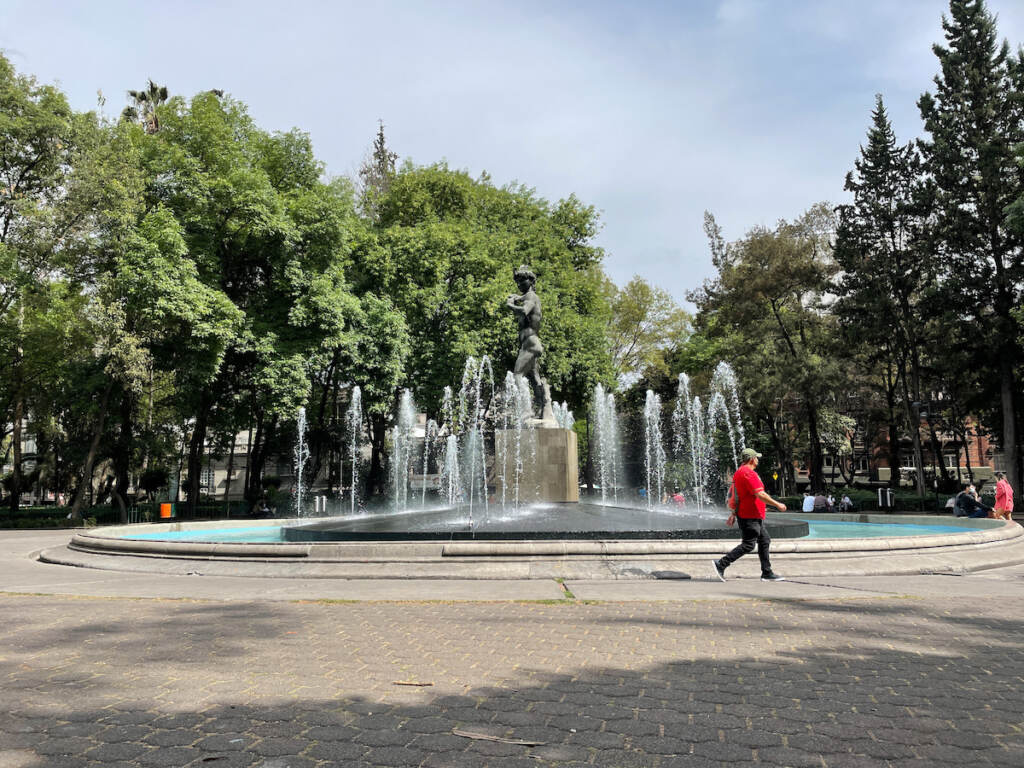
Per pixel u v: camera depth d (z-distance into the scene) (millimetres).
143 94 46250
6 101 31312
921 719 4453
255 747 3988
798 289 44750
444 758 3828
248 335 30578
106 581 11273
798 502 37438
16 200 31281
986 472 61344
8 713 4605
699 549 11422
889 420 45625
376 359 32969
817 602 8680
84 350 32125
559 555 11367
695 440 46219
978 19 37938
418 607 8586
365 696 4961
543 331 36375
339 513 35438
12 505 35312
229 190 29938
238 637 6883
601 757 3840
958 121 37844
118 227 29703
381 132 50312
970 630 7027
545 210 44562
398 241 35000
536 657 6047
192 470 33438
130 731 4254
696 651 6219
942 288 37188
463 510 16516
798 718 4473
